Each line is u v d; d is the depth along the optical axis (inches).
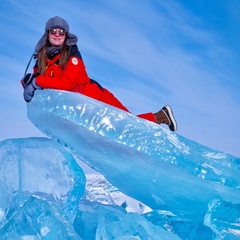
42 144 120.0
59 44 124.5
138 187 125.7
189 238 110.3
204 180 106.9
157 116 137.9
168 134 105.1
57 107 105.2
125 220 101.1
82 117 104.0
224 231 100.2
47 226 94.6
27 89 115.8
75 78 118.8
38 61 126.0
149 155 103.7
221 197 113.0
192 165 101.8
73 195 116.8
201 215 121.3
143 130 103.6
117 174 125.7
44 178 115.8
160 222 116.3
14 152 116.9
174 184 115.3
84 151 121.2
